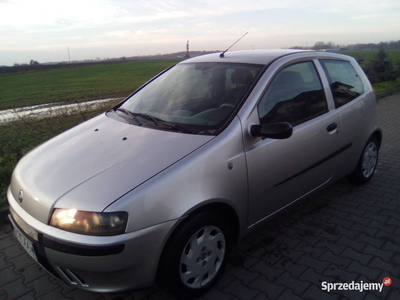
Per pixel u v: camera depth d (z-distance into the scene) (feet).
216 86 10.48
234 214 8.84
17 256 10.36
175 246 7.45
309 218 12.27
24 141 20.33
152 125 9.63
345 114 12.25
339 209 12.89
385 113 31.81
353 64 14.23
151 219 7.06
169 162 7.75
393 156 18.76
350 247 10.43
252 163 8.89
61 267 7.20
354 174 14.15
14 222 8.32
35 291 8.85
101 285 7.10
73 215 6.95
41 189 7.77
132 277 7.13
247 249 10.47
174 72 12.44
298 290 8.63
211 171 8.01
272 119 9.68
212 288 8.74
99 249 6.71
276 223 12.00
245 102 9.32
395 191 14.29
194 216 7.76
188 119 9.53
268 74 10.09
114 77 89.35
